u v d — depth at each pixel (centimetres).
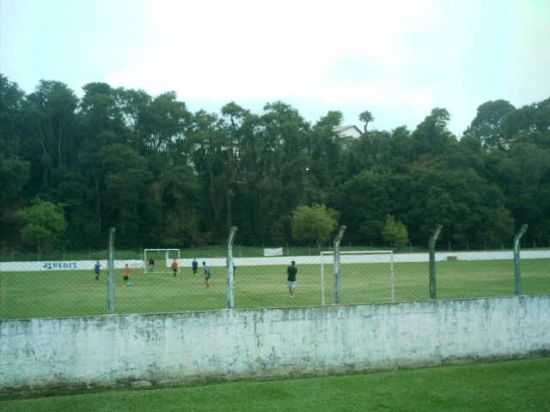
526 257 5278
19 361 955
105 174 8169
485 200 7525
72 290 2759
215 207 8706
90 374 980
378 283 3038
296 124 8850
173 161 8894
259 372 1052
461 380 1042
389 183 8056
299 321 1077
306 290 2759
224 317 1041
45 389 961
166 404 893
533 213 7862
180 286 3092
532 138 9419
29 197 8319
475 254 5366
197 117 9262
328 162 9294
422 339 1155
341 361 1098
